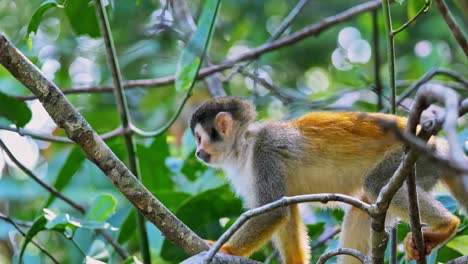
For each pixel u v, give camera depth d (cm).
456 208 1086
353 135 1104
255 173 1132
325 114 1155
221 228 1227
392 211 1002
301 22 2105
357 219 1112
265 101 1730
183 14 1781
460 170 490
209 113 1202
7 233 1374
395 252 929
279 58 2042
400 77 1870
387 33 1002
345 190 1118
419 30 1969
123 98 1109
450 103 528
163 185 1416
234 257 897
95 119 1780
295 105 1564
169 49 1950
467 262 869
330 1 2141
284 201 723
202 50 1119
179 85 1127
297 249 1068
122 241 1243
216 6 1130
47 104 849
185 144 1448
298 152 1116
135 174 1107
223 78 1895
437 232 977
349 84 1706
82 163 1368
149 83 1512
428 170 1048
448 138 497
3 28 1906
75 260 1157
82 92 1466
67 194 1435
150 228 1257
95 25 1236
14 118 1210
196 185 1416
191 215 1193
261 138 1142
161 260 1316
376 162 1083
